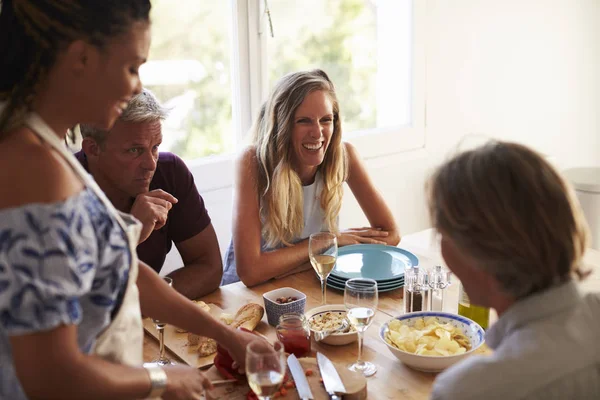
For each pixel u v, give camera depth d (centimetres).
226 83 305
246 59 304
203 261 216
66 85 101
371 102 355
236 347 140
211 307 186
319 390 137
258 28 303
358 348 160
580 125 440
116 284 107
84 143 191
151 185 214
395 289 198
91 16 96
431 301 178
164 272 302
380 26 348
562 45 414
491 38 382
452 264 102
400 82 361
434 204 99
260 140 232
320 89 225
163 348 158
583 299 100
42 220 93
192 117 300
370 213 254
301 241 235
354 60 343
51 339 94
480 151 96
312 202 243
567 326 93
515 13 387
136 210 183
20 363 95
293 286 204
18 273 91
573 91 429
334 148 238
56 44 97
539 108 416
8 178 94
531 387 90
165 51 286
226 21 298
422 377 147
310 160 228
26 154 95
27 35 97
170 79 290
